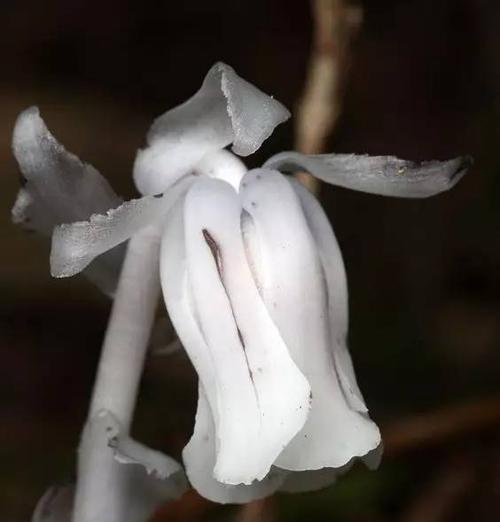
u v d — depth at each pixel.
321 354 0.09
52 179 0.09
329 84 0.12
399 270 0.20
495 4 0.21
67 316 0.19
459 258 0.20
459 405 0.15
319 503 0.15
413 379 0.17
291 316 0.09
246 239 0.09
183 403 0.17
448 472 0.15
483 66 0.21
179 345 0.10
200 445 0.09
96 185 0.09
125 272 0.09
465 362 0.18
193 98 0.09
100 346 0.19
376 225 0.20
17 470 0.16
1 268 0.19
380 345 0.18
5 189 0.20
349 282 0.20
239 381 0.08
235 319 0.08
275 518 0.14
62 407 0.18
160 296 0.10
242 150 0.08
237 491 0.09
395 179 0.09
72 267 0.08
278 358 0.08
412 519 0.15
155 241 0.09
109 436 0.09
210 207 0.09
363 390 0.17
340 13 0.12
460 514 0.15
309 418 0.08
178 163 0.09
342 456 0.08
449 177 0.09
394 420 0.16
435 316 0.19
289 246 0.09
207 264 0.08
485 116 0.21
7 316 0.19
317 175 0.09
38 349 0.19
